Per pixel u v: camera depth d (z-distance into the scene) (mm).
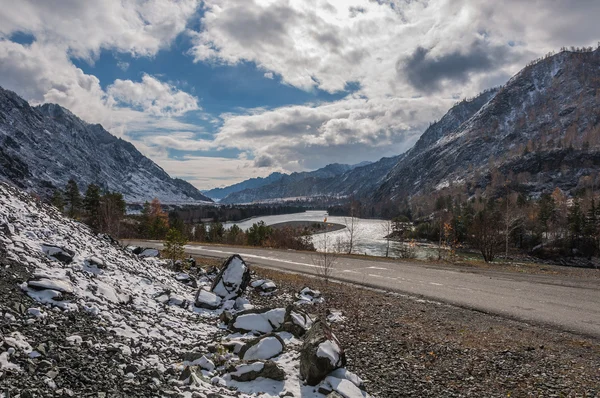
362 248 68250
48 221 11312
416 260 27844
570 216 81375
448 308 12844
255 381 6055
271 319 9320
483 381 6852
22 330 5262
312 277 19266
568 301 13758
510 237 68938
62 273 8094
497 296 14625
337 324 10508
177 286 12969
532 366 7602
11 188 12359
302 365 6379
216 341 8164
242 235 69500
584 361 7918
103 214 42469
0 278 6645
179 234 19875
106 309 7461
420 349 8523
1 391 3676
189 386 5238
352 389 5766
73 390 4207
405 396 6160
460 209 123438
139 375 5133
